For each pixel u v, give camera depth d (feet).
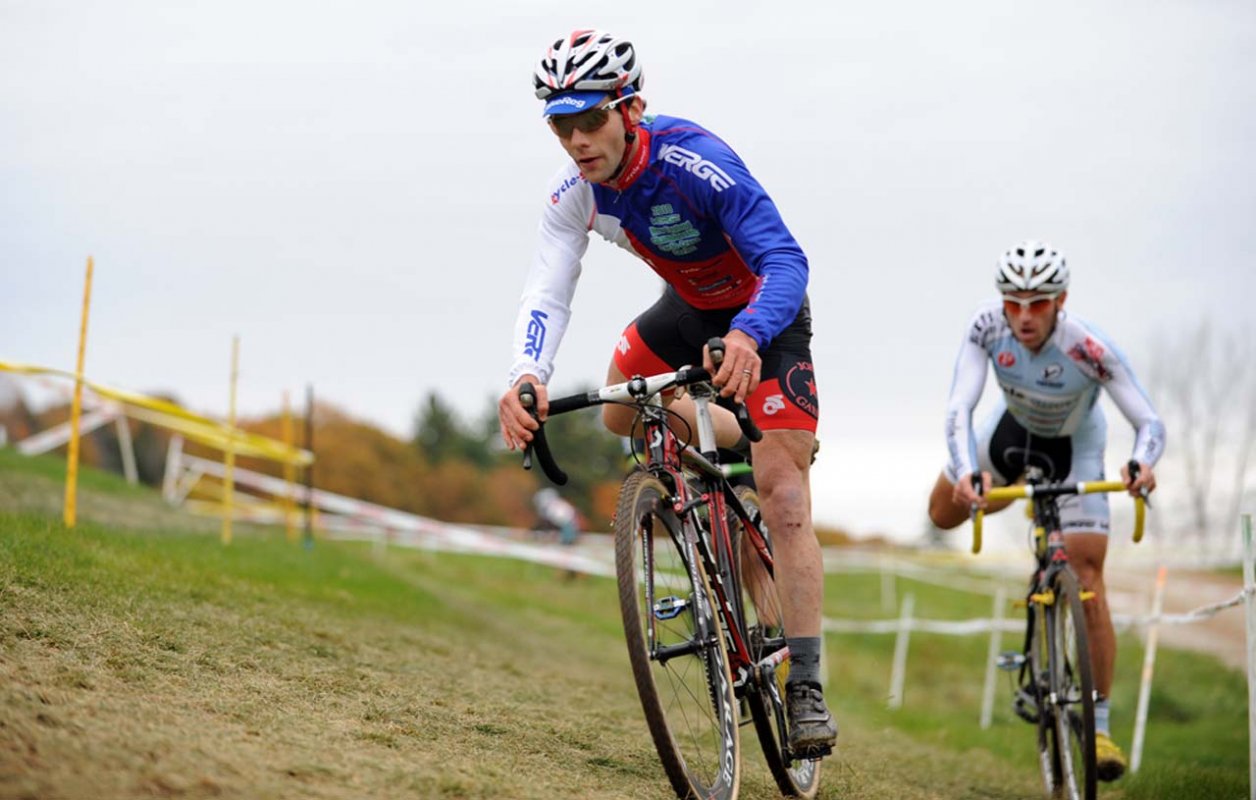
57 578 28.14
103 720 17.37
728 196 22.03
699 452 22.53
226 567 43.06
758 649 24.17
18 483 72.54
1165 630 97.76
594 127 21.65
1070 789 29.63
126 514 71.72
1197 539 173.06
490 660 38.47
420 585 73.72
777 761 23.41
